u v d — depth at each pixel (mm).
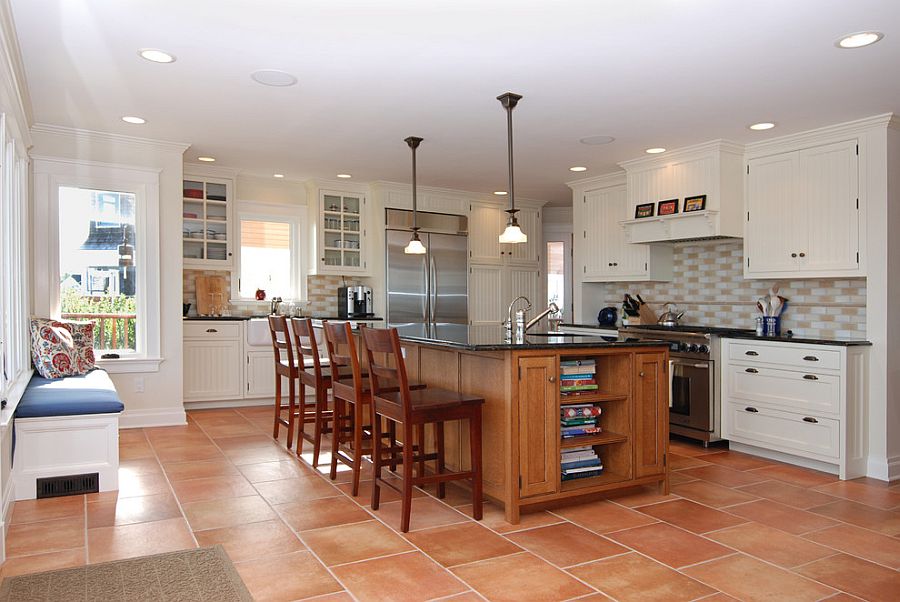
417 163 5953
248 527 3062
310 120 4535
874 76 3566
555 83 3715
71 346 4547
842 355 4086
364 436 4059
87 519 3152
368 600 2324
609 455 3670
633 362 3539
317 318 6527
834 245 4484
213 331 6160
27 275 4457
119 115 4457
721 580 2518
